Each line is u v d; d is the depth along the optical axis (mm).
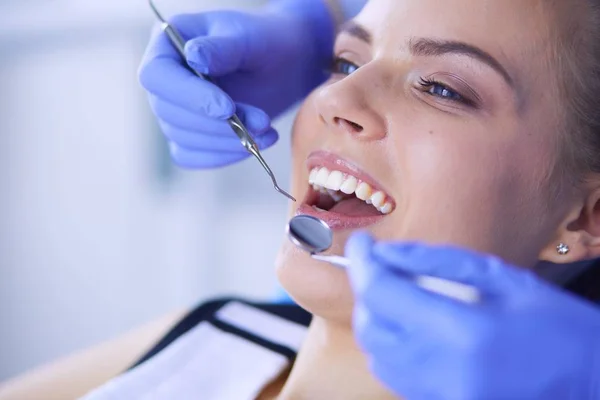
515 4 1153
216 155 1440
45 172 2672
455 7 1155
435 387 789
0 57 2547
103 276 2711
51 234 2721
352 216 1280
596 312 828
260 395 1461
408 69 1179
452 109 1148
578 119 1186
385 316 803
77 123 2605
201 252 2582
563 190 1218
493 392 771
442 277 838
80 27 2469
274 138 1314
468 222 1140
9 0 2492
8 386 1640
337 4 1704
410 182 1141
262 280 2506
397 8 1204
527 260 1249
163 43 1383
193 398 1428
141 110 2527
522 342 773
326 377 1241
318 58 1704
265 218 2473
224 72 1426
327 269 1159
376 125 1148
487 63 1136
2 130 2635
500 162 1144
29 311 2766
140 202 2631
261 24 1554
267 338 1570
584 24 1178
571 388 790
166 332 1646
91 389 1583
